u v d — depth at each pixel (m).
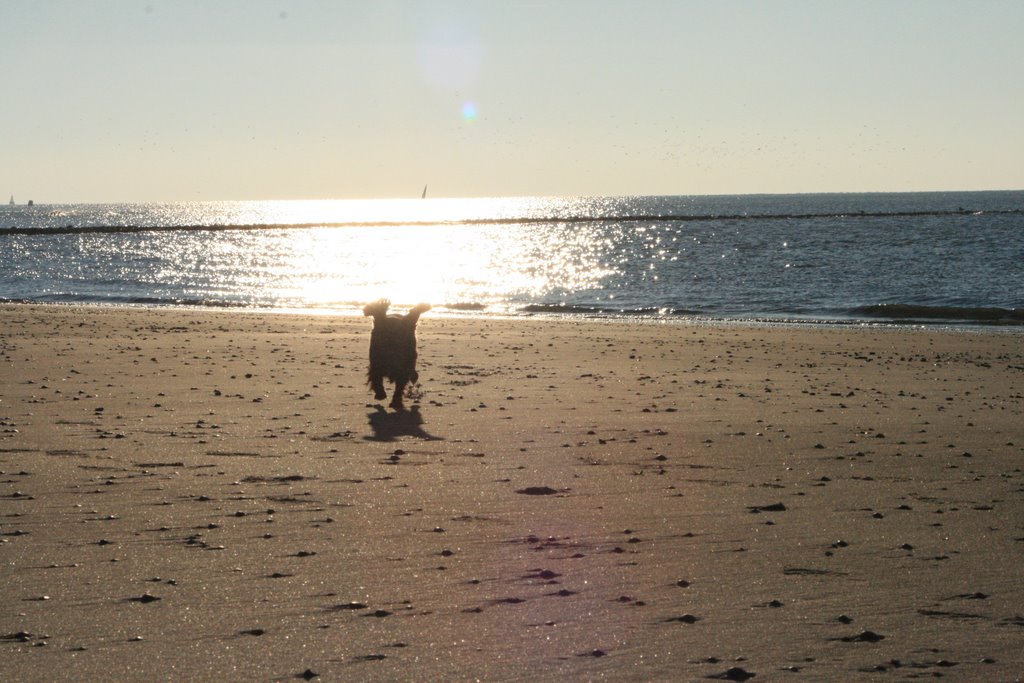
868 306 42.41
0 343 24.47
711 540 8.18
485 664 5.49
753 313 42.88
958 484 10.46
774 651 5.72
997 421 14.82
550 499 9.62
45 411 14.50
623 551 7.84
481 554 7.70
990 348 26.92
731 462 11.55
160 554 7.58
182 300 48.56
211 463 11.09
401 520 8.73
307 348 24.52
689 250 92.81
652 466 11.30
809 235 113.06
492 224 174.12
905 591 6.86
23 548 7.70
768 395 17.55
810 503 9.56
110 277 66.88
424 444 12.50
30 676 5.25
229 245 111.88
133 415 14.29
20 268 75.56
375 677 5.29
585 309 44.75
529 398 16.80
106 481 10.10
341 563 7.41
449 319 36.28
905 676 5.37
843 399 17.16
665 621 6.23
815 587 6.94
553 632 6.01
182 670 5.36
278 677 5.28
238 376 18.97
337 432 13.25
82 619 6.16
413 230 153.25
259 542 7.96
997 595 6.78
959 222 137.88
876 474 10.96
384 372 15.58
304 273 71.38
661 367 21.81
